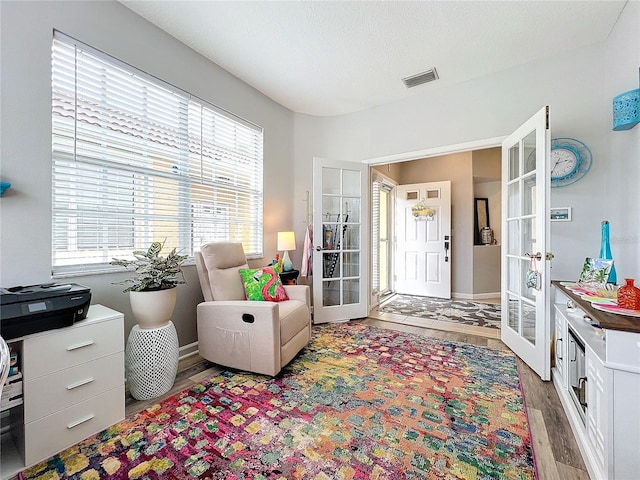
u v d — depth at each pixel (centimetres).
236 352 213
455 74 284
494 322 352
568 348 170
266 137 339
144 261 216
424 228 523
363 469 127
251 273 258
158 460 133
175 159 246
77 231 188
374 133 356
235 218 307
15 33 160
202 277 240
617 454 112
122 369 163
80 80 187
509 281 268
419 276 525
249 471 127
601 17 207
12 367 129
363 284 366
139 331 185
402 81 298
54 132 176
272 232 350
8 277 159
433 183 518
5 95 157
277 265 300
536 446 141
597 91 233
